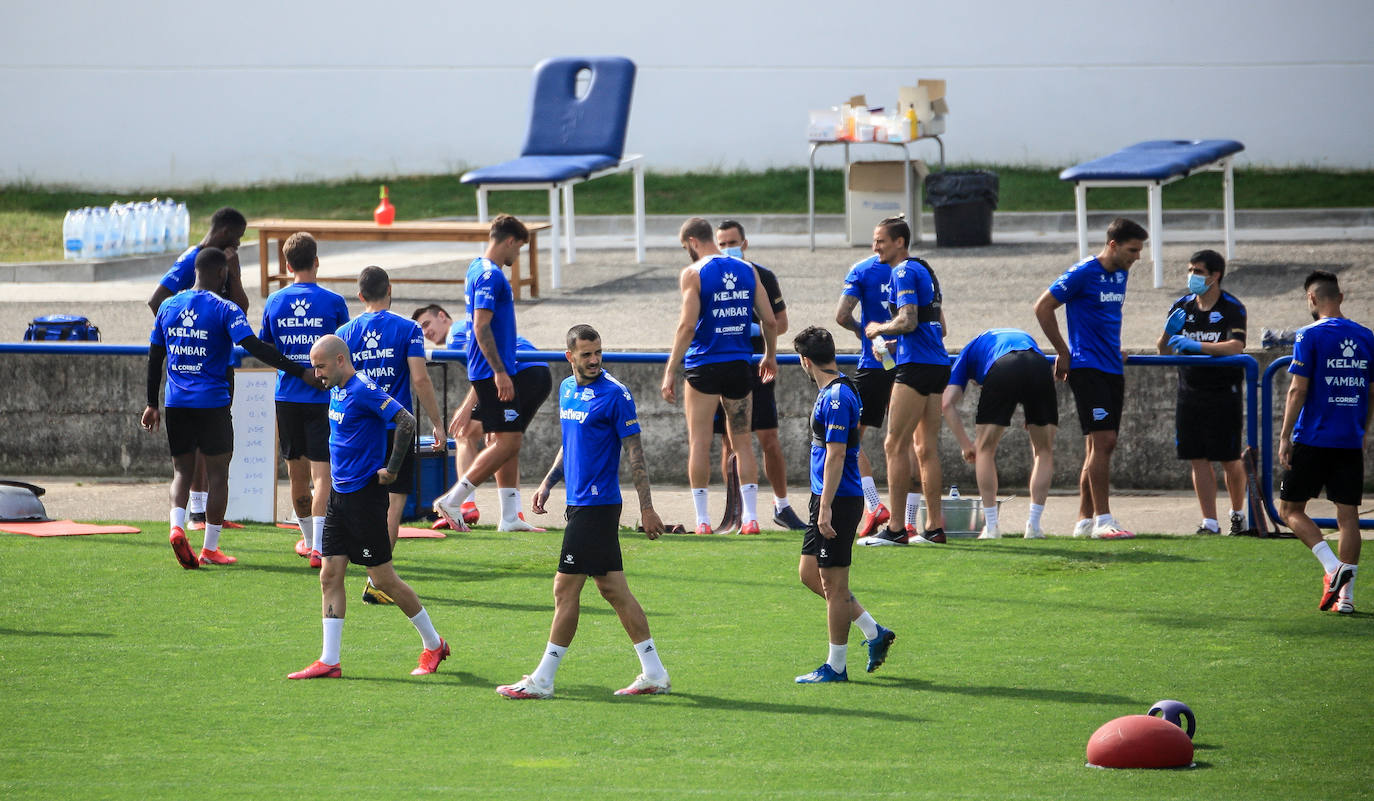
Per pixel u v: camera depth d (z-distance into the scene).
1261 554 36.72
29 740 22.50
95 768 20.88
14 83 110.12
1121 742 20.78
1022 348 38.94
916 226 79.94
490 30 108.06
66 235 79.75
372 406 26.12
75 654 28.09
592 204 99.25
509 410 40.09
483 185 66.75
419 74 108.81
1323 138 99.75
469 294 39.16
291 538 39.69
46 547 38.28
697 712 24.17
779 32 105.19
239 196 106.56
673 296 64.50
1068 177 62.56
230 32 109.31
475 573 35.41
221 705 24.61
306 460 36.28
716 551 38.19
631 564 36.62
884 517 39.44
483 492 49.28
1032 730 22.91
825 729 23.05
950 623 30.44
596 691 25.61
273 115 109.88
